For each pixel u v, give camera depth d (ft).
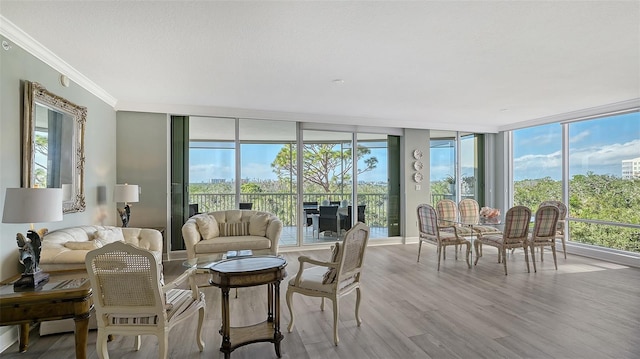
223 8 7.50
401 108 18.30
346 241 8.45
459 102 16.84
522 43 9.47
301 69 11.71
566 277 14.26
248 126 19.44
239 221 16.85
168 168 17.58
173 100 16.31
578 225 19.38
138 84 13.47
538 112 19.36
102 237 11.25
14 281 7.98
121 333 6.81
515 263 16.88
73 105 11.61
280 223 15.85
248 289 12.97
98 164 14.32
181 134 18.20
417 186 22.77
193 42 9.35
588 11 7.65
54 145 10.52
